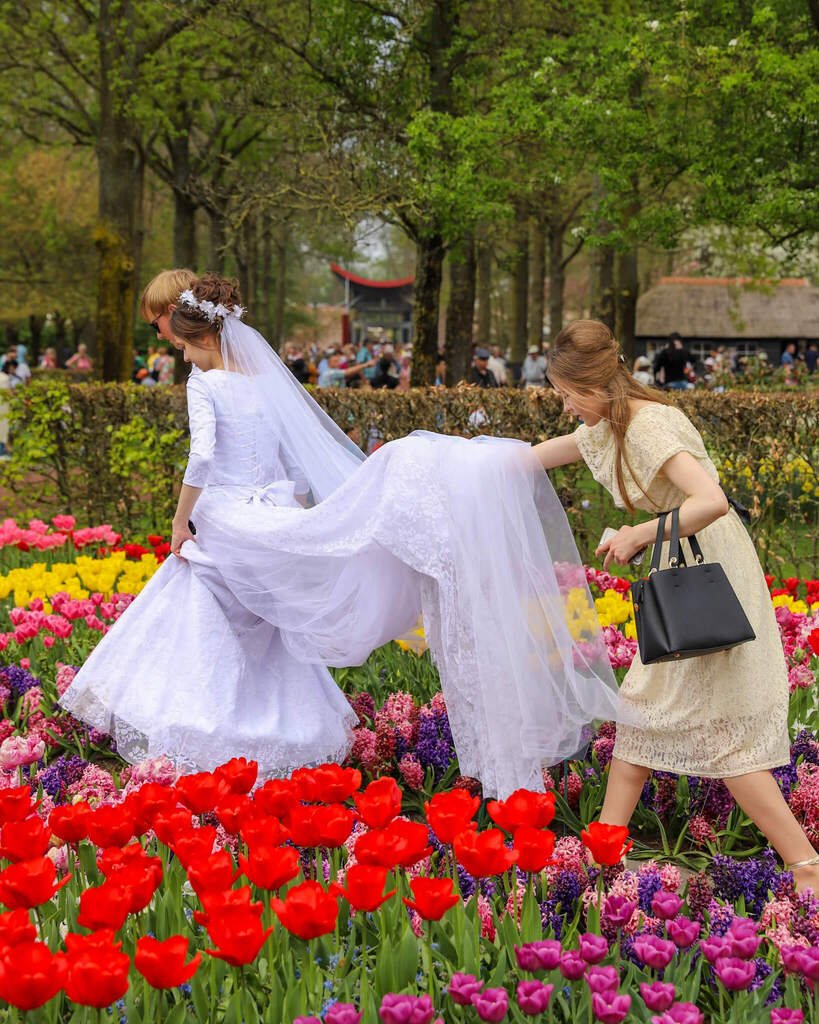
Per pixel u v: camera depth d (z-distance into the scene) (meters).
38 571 5.91
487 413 8.20
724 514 3.17
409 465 3.69
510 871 2.78
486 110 17.58
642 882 2.74
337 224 16.00
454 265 18.19
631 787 3.47
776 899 2.85
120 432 9.49
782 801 3.24
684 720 3.30
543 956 2.10
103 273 18.12
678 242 15.75
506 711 3.49
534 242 30.23
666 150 13.84
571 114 13.78
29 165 37.75
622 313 20.89
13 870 2.25
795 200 13.14
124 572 6.54
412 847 2.34
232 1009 2.21
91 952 1.93
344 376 19.73
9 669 4.75
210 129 25.20
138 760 4.18
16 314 40.91
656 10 15.38
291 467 4.45
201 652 4.12
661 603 3.13
